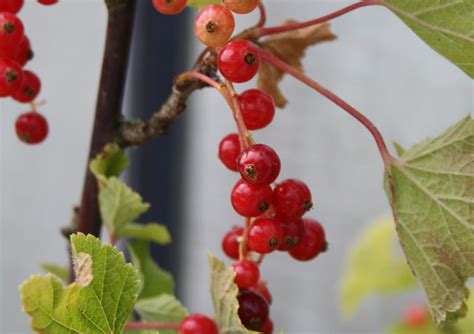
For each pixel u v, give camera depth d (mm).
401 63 949
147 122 394
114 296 339
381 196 975
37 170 988
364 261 621
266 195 354
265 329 372
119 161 403
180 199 647
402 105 954
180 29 583
